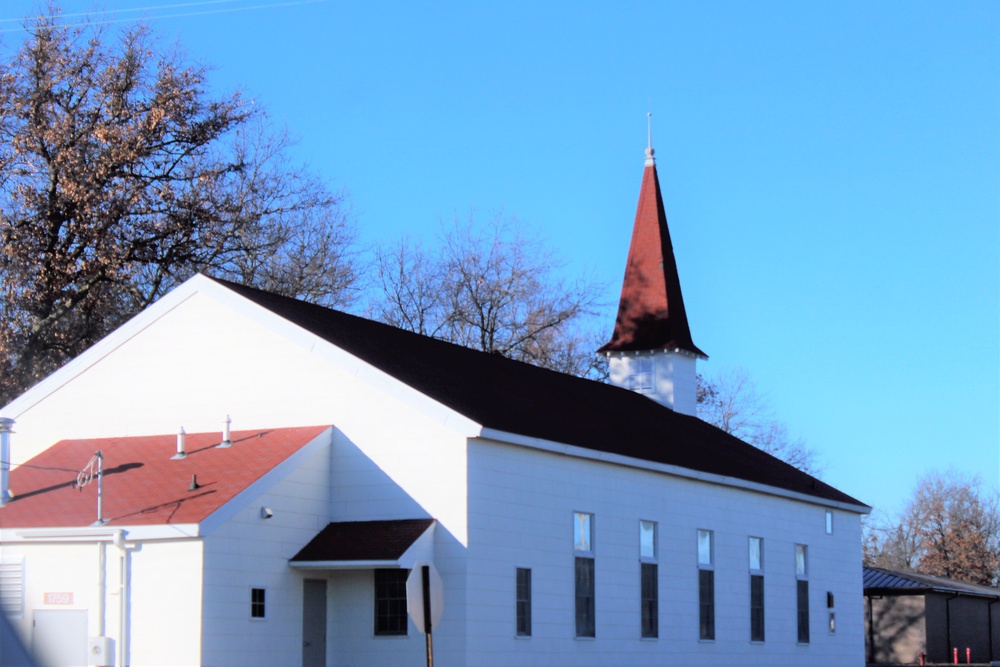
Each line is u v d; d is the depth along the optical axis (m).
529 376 36.94
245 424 28.56
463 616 25.89
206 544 24.14
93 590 25.02
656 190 48.78
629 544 31.59
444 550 26.25
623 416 37.56
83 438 30.14
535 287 57.34
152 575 24.41
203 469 26.64
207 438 28.52
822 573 41.06
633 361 46.91
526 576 27.86
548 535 28.67
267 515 25.58
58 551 25.41
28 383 41.28
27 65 42.03
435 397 27.23
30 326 41.59
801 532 40.19
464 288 57.00
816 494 41.12
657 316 46.84
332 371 27.94
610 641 30.33
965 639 65.06
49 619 25.25
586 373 60.19
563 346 58.81
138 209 43.19
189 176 44.94
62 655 25.02
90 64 43.03
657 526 32.88
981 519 100.31
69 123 41.75
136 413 29.75
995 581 98.19
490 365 35.62
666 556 33.03
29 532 25.25
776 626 37.84
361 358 27.75
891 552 103.25
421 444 26.84
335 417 27.77
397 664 26.36
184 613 23.98
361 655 26.77
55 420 30.56
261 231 49.69
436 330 56.91
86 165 41.94
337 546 26.31
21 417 30.95
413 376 28.59
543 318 56.91
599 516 30.56
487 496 26.83
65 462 28.77
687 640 33.41
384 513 26.92
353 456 27.44
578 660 29.12
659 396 46.22
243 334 28.95
